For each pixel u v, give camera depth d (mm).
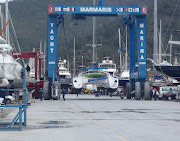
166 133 13773
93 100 46031
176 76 49875
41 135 13250
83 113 23734
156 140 12000
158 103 37656
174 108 29031
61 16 46062
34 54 52312
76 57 187000
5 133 13805
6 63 30297
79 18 46125
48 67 45062
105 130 14727
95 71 48062
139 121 18453
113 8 44156
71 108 28984
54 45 45188
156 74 73188
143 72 45406
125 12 44344
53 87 45094
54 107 30375
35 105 33469
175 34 173375
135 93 45938
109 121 18438
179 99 43656
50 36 45156
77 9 44062
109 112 24641
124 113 23734
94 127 15766
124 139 12219
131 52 49656
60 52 192125
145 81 47094
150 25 182250
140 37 45594
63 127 15773
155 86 59250
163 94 49469
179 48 158750
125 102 39750
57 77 46844
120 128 15398
